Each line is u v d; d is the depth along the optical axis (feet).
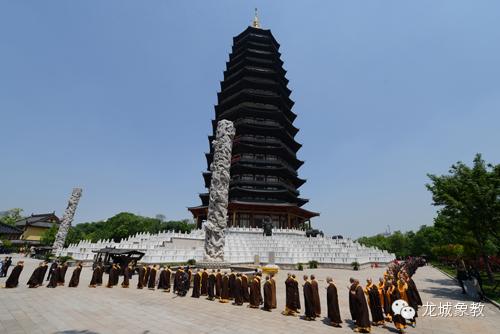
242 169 216.33
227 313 47.03
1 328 36.11
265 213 204.44
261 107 239.71
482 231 70.74
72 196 208.95
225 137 119.14
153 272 73.67
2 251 254.27
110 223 293.02
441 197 74.02
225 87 264.93
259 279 54.03
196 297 61.67
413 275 112.88
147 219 316.40
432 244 216.54
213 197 110.83
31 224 309.63
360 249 150.30
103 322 40.06
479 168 71.10
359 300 38.83
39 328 36.55
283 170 218.79
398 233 316.60
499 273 119.65
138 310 47.98
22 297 56.59
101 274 76.48
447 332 38.86
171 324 39.68
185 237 138.10
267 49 270.05
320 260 128.77
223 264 97.25
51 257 153.07
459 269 71.10
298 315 46.62
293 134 264.93
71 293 62.59
